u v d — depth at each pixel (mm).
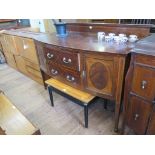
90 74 1321
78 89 1531
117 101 1272
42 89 2350
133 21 1629
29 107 1948
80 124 1610
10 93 2303
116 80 1185
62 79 1655
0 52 3471
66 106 1920
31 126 1162
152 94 978
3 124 1192
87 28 1814
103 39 1545
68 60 1425
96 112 1767
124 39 1392
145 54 903
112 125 1565
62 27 1868
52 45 1498
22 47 2350
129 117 1226
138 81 1022
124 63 1078
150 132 1114
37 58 2043
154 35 1297
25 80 2689
